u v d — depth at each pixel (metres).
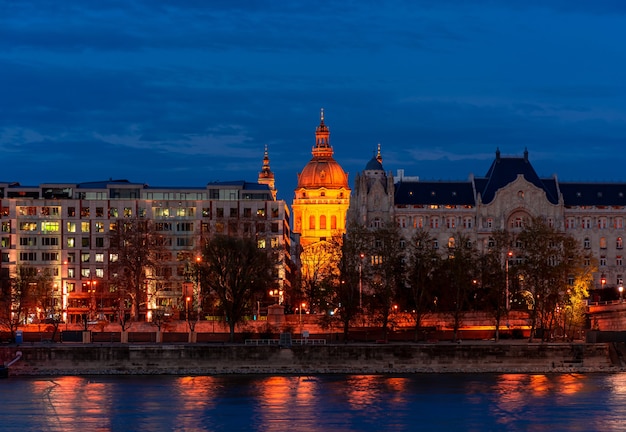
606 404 180.38
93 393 190.25
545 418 169.25
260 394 189.75
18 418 168.50
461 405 179.50
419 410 175.25
